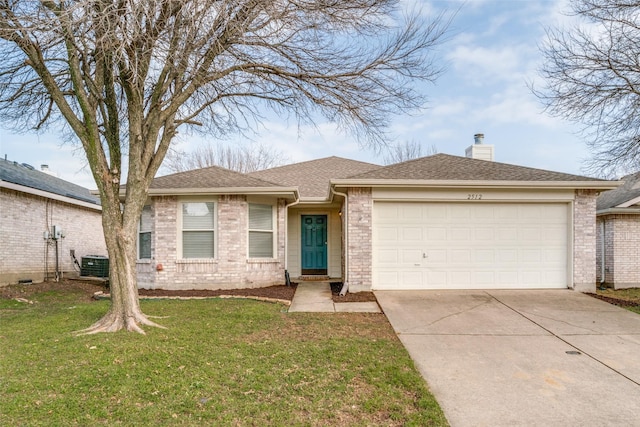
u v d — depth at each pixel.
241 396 4.04
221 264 10.70
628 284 12.02
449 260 9.95
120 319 6.20
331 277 12.84
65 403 3.76
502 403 4.17
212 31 5.90
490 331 6.65
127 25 5.27
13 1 5.66
